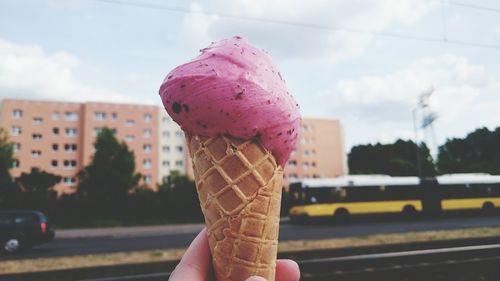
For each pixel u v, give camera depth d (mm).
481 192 23672
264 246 1308
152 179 56656
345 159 72188
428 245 10234
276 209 1346
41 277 7426
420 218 23500
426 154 47688
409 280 7512
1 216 13781
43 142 54625
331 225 21156
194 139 1326
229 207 1282
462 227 17047
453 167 46906
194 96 1206
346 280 7422
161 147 59844
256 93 1226
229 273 1298
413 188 22766
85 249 13742
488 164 48094
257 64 1290
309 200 21969
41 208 30609
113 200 33312
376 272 7566
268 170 1288
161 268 7953
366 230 17016
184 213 33969
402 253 8930
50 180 32812
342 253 9344
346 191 22203
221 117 1214
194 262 1364
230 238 1290
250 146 1254
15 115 54250
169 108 1273
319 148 68688
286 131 1283
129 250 12227
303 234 15898
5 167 31141
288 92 1348
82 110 56719
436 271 7848
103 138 36219
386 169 53219
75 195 34188
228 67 1237
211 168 1286
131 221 32812
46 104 55656
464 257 9008
